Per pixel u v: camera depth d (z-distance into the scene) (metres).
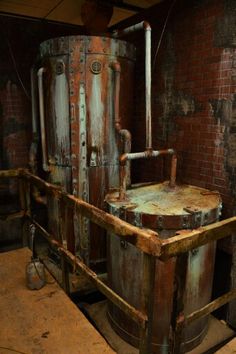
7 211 4.33
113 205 2.49
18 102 4.18
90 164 3.31
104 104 3.24
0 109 4.08
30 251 3.20
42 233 2.83
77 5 3.65
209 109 2.99
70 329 2.01
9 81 4.08
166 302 2.37
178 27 3.25
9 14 3.90
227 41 2.73
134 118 4.07
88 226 3.48
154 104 3.71
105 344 1.88
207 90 2.99
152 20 3.60
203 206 2.46
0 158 4.20
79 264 2.18
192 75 3.14
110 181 3.45
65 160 3.38
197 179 3.23
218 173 2.97
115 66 3.13
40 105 3.44
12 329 2.00
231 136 2.79
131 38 3.97
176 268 1.64
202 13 2.95
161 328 2.44
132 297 2.46
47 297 2.37
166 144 3.61
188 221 2.26
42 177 4.24
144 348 1.63
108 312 2.99
